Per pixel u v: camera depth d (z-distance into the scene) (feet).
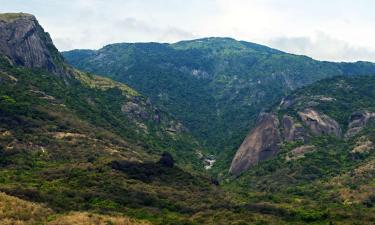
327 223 430.61
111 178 488.02
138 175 517.55
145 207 448.24
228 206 483.51
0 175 471.21
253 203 500.33
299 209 482.28
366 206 502.79
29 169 508.94
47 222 371.97
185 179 543.80
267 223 432.25
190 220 425.69
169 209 456.45
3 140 550.36
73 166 521.65
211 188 544.62
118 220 394.73
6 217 362.33
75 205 420.36
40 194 418.51
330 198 545.44
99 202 435.94
